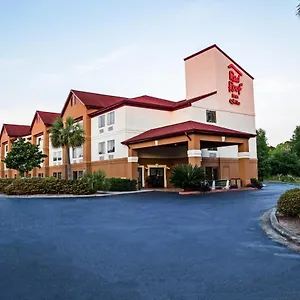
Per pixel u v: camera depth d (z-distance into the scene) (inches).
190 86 1333.7
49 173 1668.3
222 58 1273.4
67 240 329.4
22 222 450.9
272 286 191.5
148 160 1197.1
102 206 631.8
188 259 251.8
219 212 518.6
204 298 174.1
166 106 1239.5
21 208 611.8
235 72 1314.0
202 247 290.7
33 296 179.3
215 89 1237.1
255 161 1331.2
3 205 665.0
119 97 1519.4
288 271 219.6
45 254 273.6
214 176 1231.5
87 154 1339.8
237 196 792.9
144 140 1047.6
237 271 220.8
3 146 2225.6
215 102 1230.3
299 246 290.8
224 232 358.3
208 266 232.8
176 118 1232.8
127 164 1142.3
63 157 1536.7
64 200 772.0
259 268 227.1
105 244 308.0
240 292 182.4
